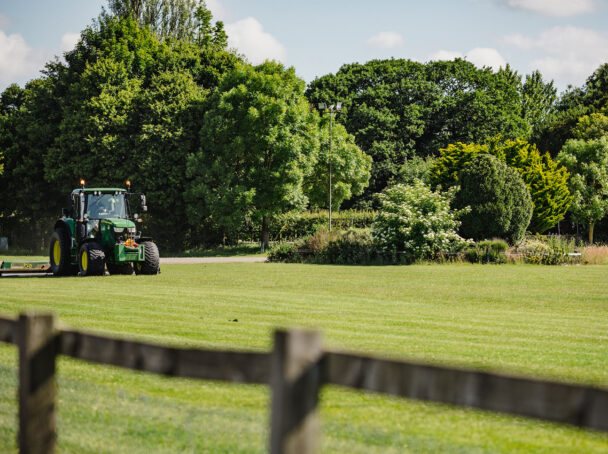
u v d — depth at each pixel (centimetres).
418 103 8938
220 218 5934
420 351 1100
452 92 9144
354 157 7031
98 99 6053
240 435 624
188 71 6656
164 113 6062
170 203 6147
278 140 6031
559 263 3859
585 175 6769
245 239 6850
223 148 6012
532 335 1310
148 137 5950
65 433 632
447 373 329
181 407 727
